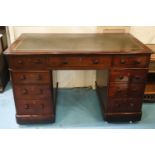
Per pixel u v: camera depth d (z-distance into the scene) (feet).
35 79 6.09
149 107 7.75
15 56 5.72
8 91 8.87
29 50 5.76
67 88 9.18
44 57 5.78
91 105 7.98
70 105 7.95
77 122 6.94
